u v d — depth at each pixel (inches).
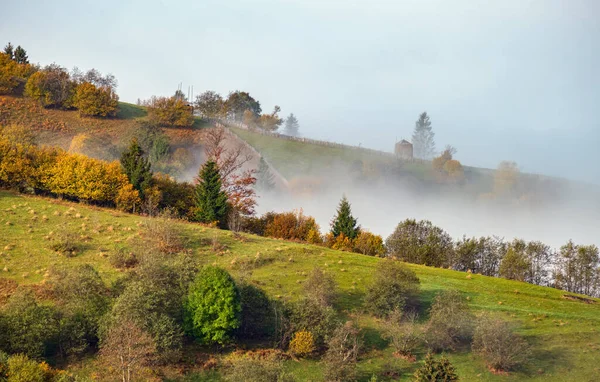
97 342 1690.5
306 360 1796.3
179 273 1952.5
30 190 2938.0
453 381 1632.6
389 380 1738.4
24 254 2203.5
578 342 2066.9
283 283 2295.8
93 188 2925.7
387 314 2127.2
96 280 1889.8
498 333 1887.3
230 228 3193.9
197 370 1652.3
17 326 1556.3
